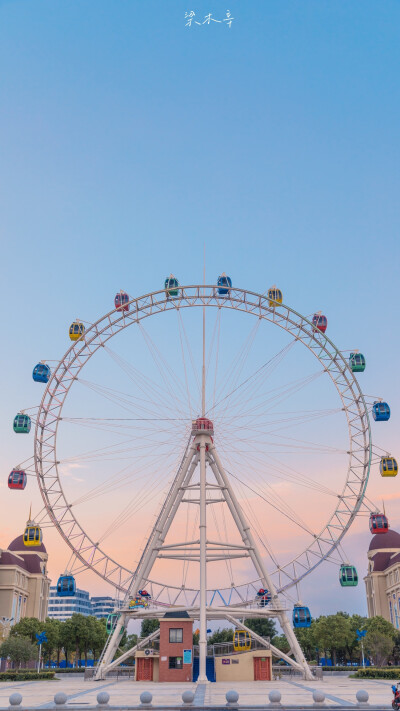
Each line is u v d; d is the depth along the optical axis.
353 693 55.69
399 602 173.50
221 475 82.38
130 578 81.88
